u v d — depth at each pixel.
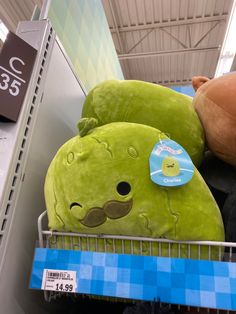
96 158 0.39
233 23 2.81
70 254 0.39
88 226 0.38
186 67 4.74
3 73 0.44
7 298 0.41
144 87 0.53
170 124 0.50
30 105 0.49
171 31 3.89
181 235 0.36
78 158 0.40
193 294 0.33
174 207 0.36
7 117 0.44
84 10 1.01
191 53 4.26
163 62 4.63
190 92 1.14
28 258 0.47
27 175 0.48
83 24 0.98
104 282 0.36
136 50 4.34
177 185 0.36
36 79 0.52
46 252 0.40
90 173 0.38
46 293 0.44
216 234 0.37
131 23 3.73
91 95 0.56
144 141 0.40
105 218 0.38
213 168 0.54
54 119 0.60
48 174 0.45
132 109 0.51
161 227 0.36
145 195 0.37
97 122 0.47
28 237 0.47
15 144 0.44
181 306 0.37
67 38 0.80
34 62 0.51
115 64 1.59
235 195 0.42
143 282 0.35
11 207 0.43
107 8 3.40
